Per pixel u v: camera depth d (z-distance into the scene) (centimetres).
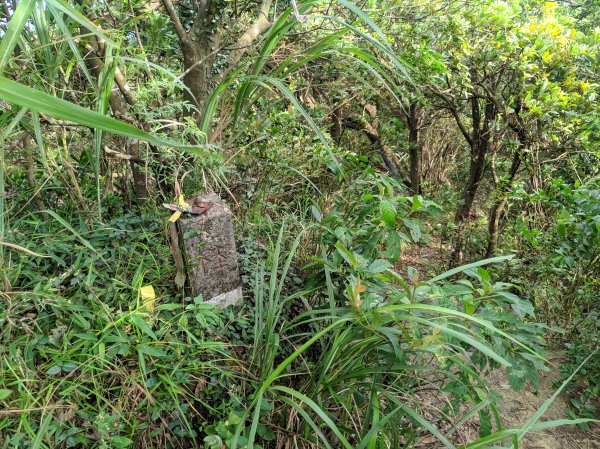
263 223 251
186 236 168
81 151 220
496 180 380
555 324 286
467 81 337
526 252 340
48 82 165
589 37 369
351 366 167
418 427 191
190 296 180
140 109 187
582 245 251
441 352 145
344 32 201
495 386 246
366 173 275
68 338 147
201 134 185
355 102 414
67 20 158
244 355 179
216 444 137
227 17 259
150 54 219
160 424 150
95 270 172
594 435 218
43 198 206
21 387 131
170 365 154
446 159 580
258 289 188
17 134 176
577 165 379
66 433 129
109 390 146
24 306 147
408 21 326
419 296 154
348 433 167
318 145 274
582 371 238
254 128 244
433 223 400
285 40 306
